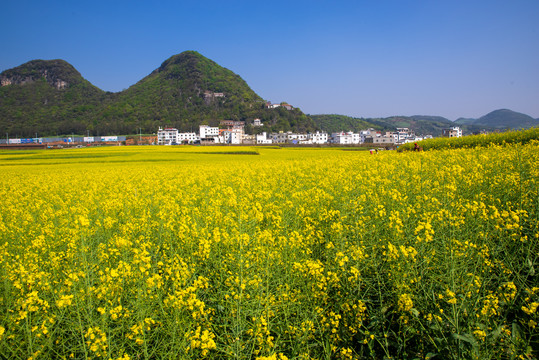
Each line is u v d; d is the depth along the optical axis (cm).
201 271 585
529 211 620
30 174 2859
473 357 353
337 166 1853
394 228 564
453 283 412
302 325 417
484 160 1175
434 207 666
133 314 420
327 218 736
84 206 1138
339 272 498
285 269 525
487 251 492
